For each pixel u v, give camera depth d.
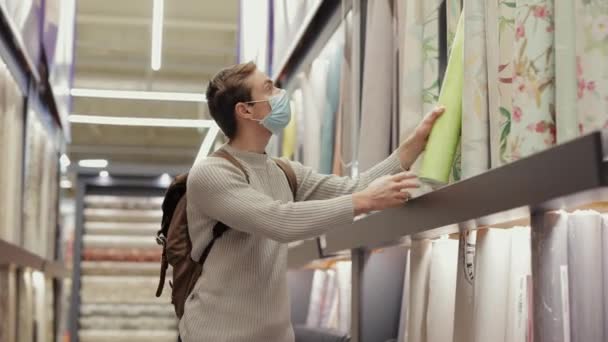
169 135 11.20
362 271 2.98
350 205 2.17
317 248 3.64
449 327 2.31
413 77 2.52
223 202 2.27
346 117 3.72
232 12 7.94
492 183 1.71
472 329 2.06
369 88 3.01
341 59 4.07
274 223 2.20
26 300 5.34
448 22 2.40
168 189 2.52
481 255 1.97
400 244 2.65
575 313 1.62
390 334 2.96
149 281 9.25
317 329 3.79
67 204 11.61
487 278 1.96
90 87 9.31
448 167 2.17
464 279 2.13
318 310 4.32
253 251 2.41
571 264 1.64
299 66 4.94
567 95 1.64
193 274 2.46
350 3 3.71
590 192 1.37
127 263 9.24
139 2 7.70
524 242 1.96
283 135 5.38
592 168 1.31
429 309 2.34
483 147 2.06
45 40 5.10
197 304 2.41
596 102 1.55
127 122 8.54
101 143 11.43
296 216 2.19
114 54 8.91
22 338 5.25
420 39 2.53
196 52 8.78
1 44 4.54
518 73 1.76
